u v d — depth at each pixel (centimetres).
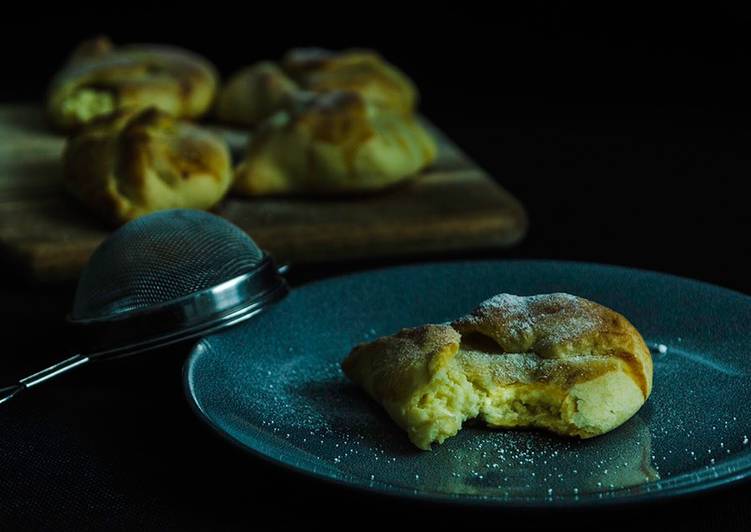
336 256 81
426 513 56
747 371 65
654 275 71
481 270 72
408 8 125
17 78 116
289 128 85
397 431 62
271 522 58
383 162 84
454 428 61
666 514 58
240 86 99
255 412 63
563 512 56
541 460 60
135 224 70
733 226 83
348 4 127
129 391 67
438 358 62
